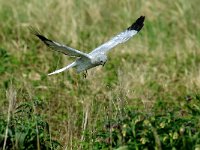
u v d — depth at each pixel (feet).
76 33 59.62
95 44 58.34
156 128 33.65
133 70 53.78
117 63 54.34
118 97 37.17
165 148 33.06
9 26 59.98
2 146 34.37
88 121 39.29
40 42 57.21
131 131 33.63
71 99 47.06
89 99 44.86
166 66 55.72
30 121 36.29
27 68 53.16
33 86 48.03
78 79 49.19
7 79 50.01
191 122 34.06
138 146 33.04
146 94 47.47
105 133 34.81
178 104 46.62
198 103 40.98
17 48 56.34
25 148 34.73
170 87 51.55
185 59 56.75
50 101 46.29
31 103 37.19
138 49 58.08
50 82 49.62
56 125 43.09
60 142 39.19
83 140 37.42
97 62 34.32
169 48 59.11
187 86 50.85
